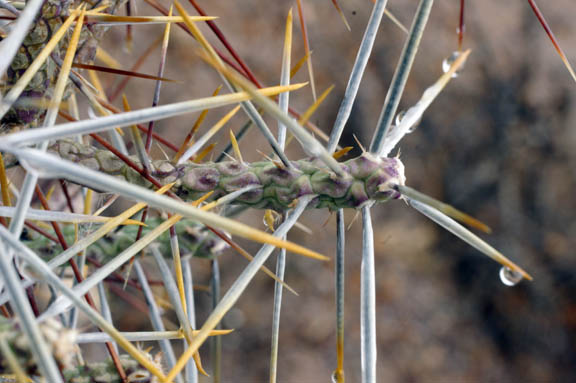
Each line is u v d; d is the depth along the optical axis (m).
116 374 0.29
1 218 0.30
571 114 0.94
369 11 0.91
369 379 0.28
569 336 0.91
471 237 0.29
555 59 0.95
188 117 0.77
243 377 0.82
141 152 0.30
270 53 0.85
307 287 0.87
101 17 0.30
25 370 0.26
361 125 0.87
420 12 0.28
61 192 0.37
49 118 0.28
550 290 0.92
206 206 0.29
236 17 0.85
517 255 0.91
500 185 0.93
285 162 0.29
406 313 0.90
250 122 0.34
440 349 0.89
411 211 0.94
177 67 0.78
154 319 0.33
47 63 0.30
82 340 0.28
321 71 0.87
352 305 0.88
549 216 0.93
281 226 0.29
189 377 0.31
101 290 0.32
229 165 0.30
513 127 0.93
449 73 0.30
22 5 0.31
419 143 0.91
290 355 0.84
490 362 0.89
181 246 0.33
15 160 0.30
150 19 0.31
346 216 0.90
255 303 0.86
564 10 0.98
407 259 0.92
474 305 0.92
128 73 0.31
